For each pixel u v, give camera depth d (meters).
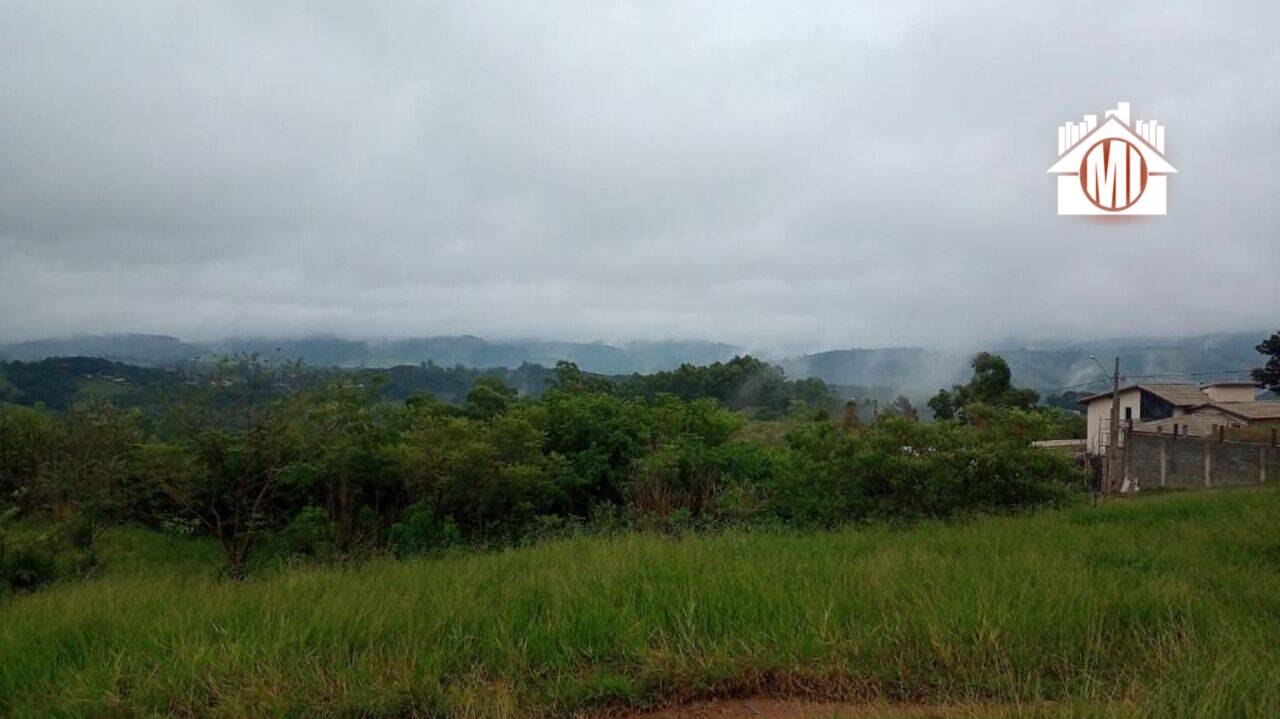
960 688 3.87
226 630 4.33
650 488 10.52
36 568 7.13
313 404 8.80
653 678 3.93
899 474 9.32
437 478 9.34
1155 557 6.36
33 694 3.79
